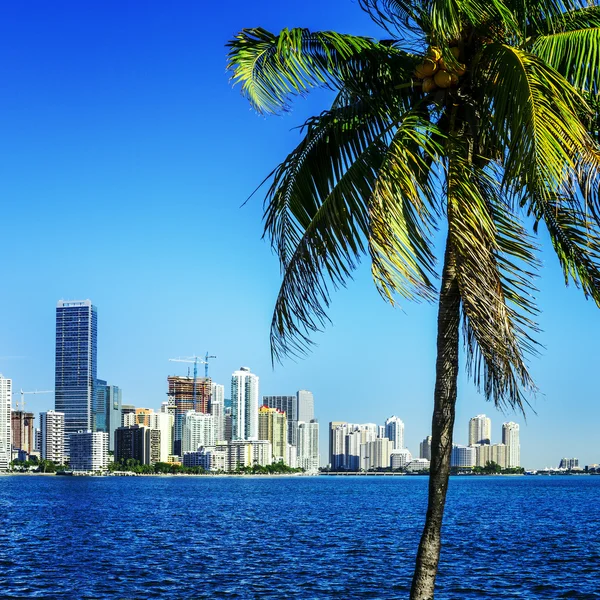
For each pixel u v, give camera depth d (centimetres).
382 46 1337
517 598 3894
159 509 13100
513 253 1312
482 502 15200
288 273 1304
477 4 1122
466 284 1117
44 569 5025
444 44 1166
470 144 1247
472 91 1270
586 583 4356
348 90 1378
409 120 1202
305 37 1308
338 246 1257
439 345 1242
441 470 1229
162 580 4503
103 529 8556
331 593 4016
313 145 1377
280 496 19512
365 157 1270
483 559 5419
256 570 4906
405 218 1121
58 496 19550
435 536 1226
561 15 1246
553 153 1025
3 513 11988
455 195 1162
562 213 1372
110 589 4191
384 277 1097
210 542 6856
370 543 6612
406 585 4259
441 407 1232
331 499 17425
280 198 1388
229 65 1342
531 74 1088
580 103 1172
